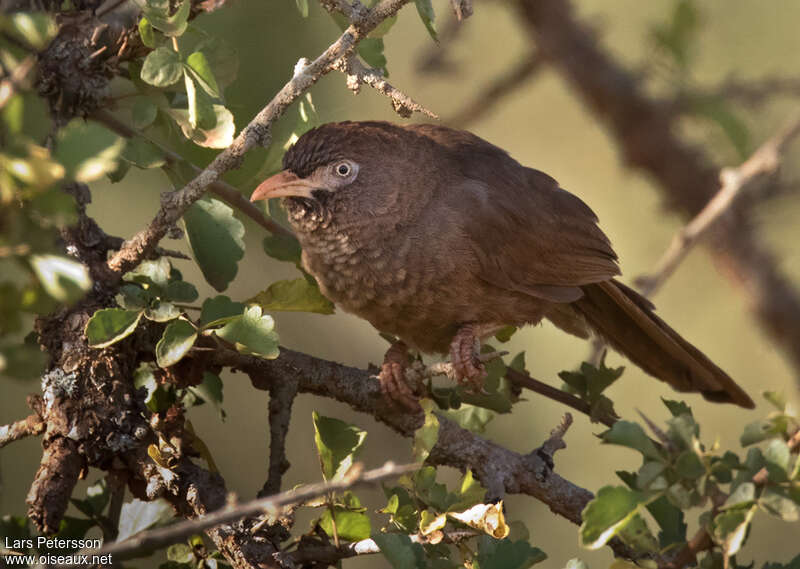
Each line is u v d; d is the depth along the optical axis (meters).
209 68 6.25
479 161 9.76
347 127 9.12
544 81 13.55
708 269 12.52
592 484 11.60
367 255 9.03
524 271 9.52
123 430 6.24
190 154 7.37
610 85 10.33
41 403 6.28
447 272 9.12
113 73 6.67
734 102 9.77
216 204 7.28
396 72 12.31
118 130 6.70
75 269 3.88
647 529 5.47
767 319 10.54
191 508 6.18
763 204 10.66
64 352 6.27
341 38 5.75
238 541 6.01
